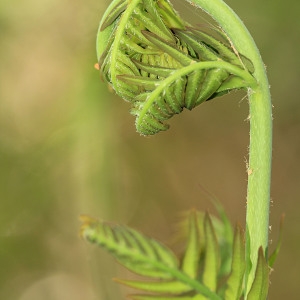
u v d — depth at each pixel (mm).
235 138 952
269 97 354
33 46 847
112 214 840
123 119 858
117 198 845
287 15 857
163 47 352
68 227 869
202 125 956
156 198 928
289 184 934
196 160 953
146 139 915
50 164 847
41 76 847
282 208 934
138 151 910
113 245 350
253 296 346
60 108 838
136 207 917
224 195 956
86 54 833
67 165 844
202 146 956
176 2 844
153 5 353
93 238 349
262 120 354
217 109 952
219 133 956
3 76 847
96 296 834
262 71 354
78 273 888
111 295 825
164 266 355
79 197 843
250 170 356
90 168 837
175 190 941
